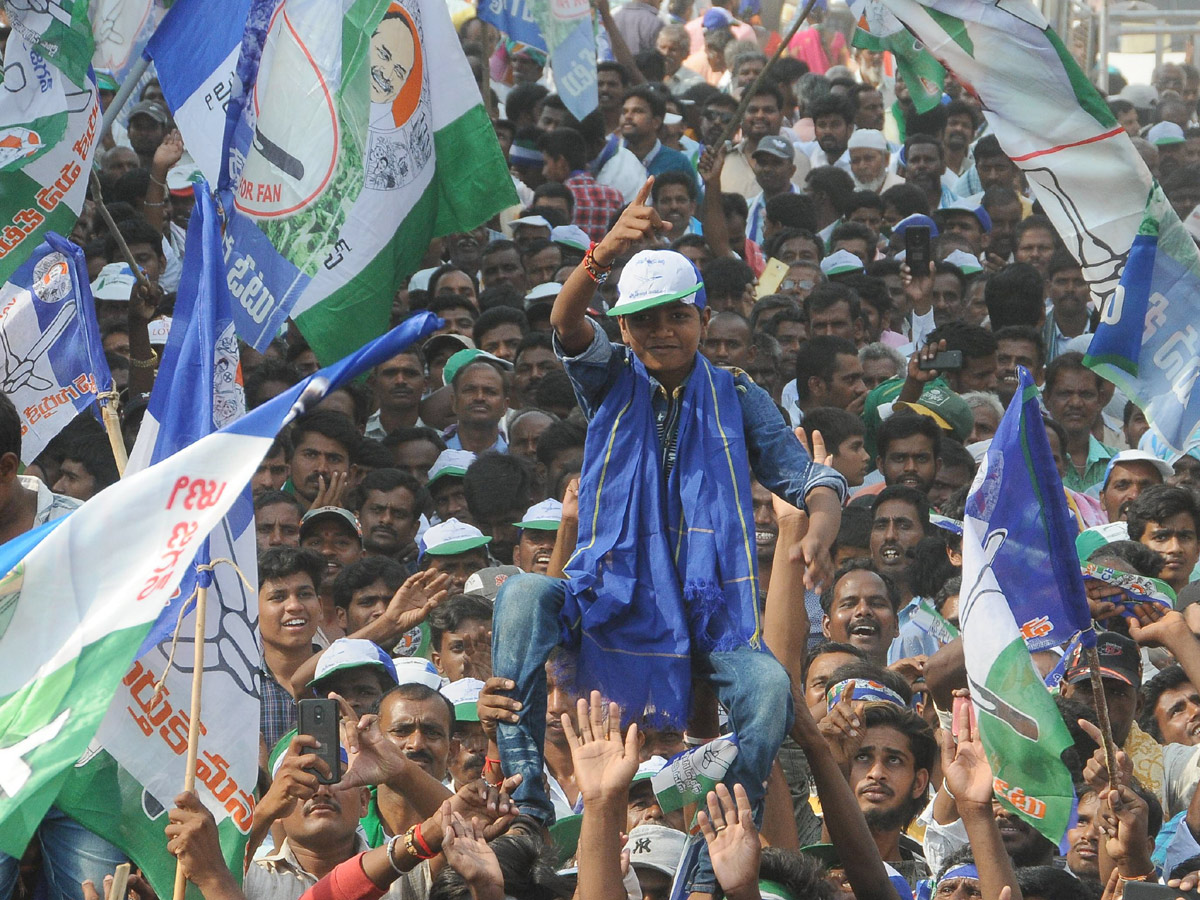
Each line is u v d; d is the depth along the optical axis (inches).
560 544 741.3
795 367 1427.2
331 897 626.5
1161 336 1031.6
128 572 561.3
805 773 813.9
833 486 628.1
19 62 915.4
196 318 679.1
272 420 566.3
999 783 684.1
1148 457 1211.2
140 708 615.2
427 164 929.5
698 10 2615.7
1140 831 711.1
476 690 842.2
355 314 902.4
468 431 1293.1
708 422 633.6
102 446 1088.8
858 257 1670.8
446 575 948.0
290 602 927.0
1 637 557.6
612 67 1966.0
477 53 1990.7
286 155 896.9
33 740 544.4
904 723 781.3
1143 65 2637.8
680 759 613.0
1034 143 1067.9
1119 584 863.1
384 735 697.6
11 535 729.0
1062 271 1571.1
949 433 1289.4
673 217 1722.4
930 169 1980.8
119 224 1443.2
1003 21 1067.3
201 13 904.3
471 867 611.8
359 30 900.6
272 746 896.9
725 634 617.6
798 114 2249.0
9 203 912.9
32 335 898.1
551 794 839.7
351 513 1150.3
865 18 1378.0
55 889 619.2
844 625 972.6
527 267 1612.9
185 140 901.8
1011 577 732.0
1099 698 723.4
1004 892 659.4
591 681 616.4
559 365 1368.1
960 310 1617.9
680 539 626.8
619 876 591.2
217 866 576.7
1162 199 1043.3
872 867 663.1
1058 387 1368.1
